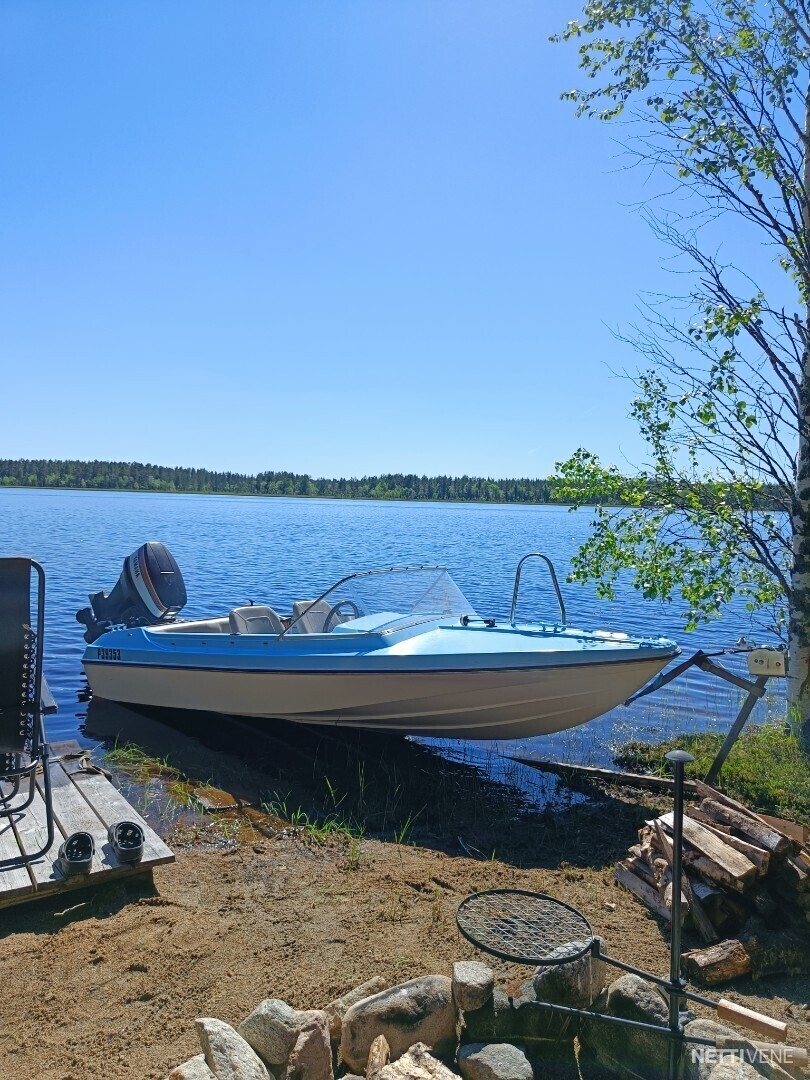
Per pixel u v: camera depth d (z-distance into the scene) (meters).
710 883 3.87
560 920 3.42
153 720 8.84
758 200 7.50
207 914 3.94
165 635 8.71
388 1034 2.80
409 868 4.69
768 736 7.10
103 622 10.27
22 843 4.30
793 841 3.92
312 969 3.41
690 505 7.84
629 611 18.16
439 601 8.35
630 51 7.89
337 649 7.54
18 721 4.02
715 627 15.94
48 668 11.80
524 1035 2.94
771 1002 3.30
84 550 30.89
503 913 3.50
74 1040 2.88
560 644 7.00
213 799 6.32
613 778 6.89
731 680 5.68
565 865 4.93
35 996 3.14
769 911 3.76
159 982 3.26
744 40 7.32
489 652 6.90
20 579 3.96
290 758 7.66
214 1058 2.55
